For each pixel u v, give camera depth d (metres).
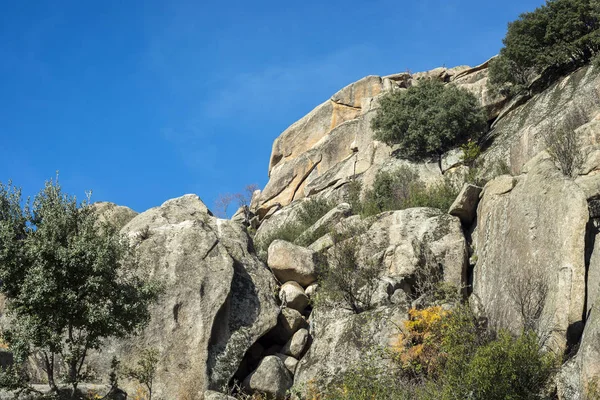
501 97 35.59
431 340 16.66
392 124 34.91
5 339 15.49
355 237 22.59
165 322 19.69
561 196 17.50
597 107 25.66
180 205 24.00
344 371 18.05
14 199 16.20
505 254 19.03
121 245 16.56
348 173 36.81
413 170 32.12
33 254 15.35
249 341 19.91
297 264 22.41
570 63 33.12
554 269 16.62
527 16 34.88
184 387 18.75
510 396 13.64
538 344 14.89
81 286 15.45
